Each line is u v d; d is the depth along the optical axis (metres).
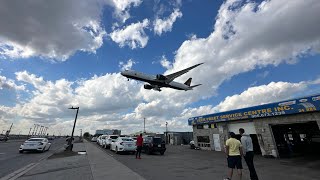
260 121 16.98
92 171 8.62
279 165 11.42
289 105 14.45
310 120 13.48
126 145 17.98
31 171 8.72
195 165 11.12
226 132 20.67
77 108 19.17
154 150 17.72
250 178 7.37
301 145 20.42
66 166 10.04
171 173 8.52
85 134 118.88
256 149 19.95
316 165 11.13
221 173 8.67
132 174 8.00
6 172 8.77
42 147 18.16
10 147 24.17
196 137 25.58
